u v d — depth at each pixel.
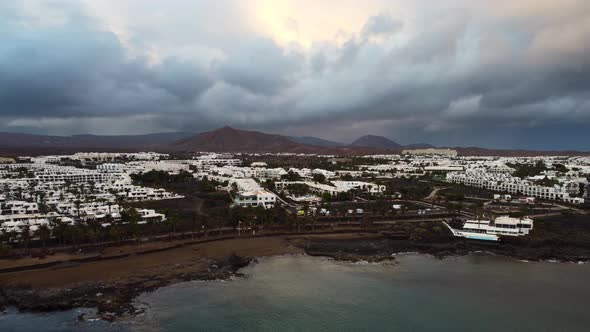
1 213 186.75
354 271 134.62
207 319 97.44
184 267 131.00
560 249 159.12
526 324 99.38
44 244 141.50
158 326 93.19
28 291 108.19
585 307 108.62
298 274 130.38
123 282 116.94
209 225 170.25
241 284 120.56
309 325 96.50
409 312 104.69
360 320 99.81
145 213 183.62
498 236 164.88
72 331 89.75
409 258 150.75
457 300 112.50
